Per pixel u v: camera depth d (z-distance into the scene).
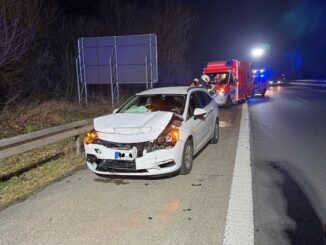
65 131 6.94
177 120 5.77
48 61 14.23
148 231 3.75
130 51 14.64
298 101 20.27
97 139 5.42
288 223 3.87
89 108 14.15
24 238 3.67
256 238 3.55
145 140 5.17
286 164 6.25
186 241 3.52
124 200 4.66
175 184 5.26
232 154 7.09
